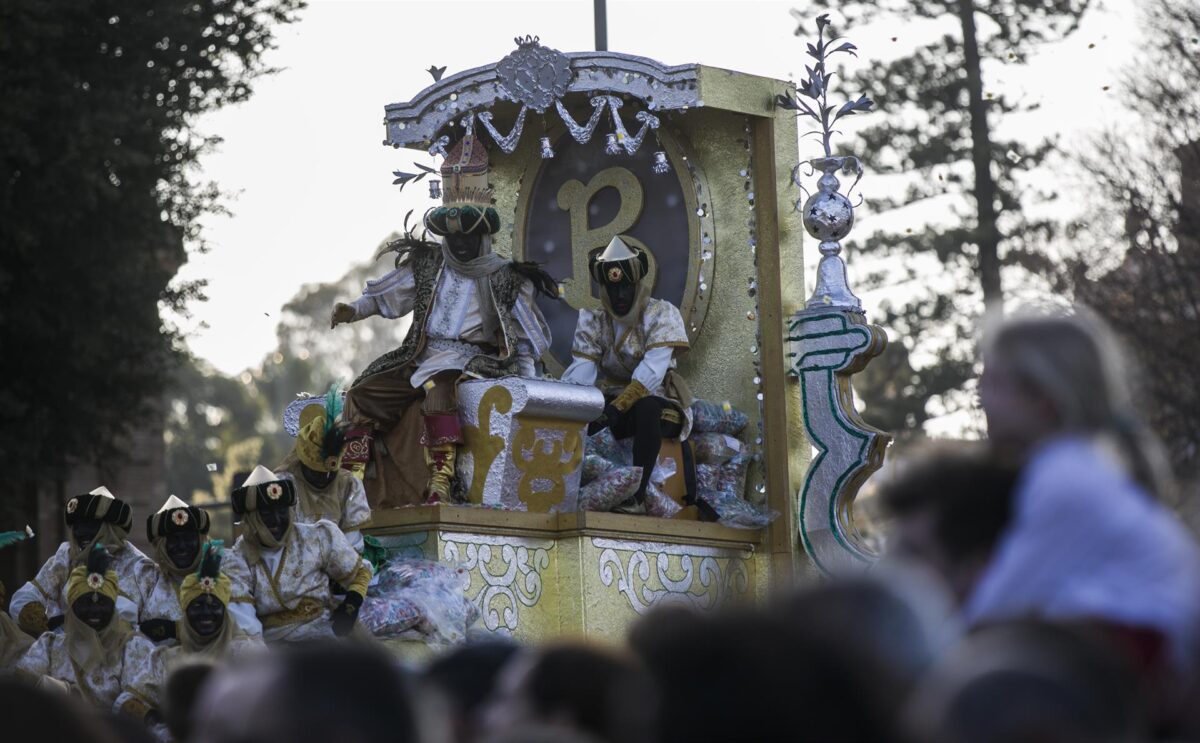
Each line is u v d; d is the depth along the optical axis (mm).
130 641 17188
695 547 21062
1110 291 50469
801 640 5422
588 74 21906
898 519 7668
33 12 34906
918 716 5184
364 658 5699
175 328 39844
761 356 22250
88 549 18344
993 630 5117
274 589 17234
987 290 55875
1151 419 47438
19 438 36844
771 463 21953
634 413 21031
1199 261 48781
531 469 20188
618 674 6531
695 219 22781
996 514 7496
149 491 50719
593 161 23891
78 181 35344
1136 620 6996
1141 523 7191
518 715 6508
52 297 36562
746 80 22094
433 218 20812
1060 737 4785
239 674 5836
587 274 23719
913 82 56406
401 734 5562
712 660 5402
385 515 19391
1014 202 55875
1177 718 7023
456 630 18188
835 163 22125
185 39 37344
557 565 19953
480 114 22469
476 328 20750
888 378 61594
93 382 38250
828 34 22266
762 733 5293
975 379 56656
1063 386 7535
